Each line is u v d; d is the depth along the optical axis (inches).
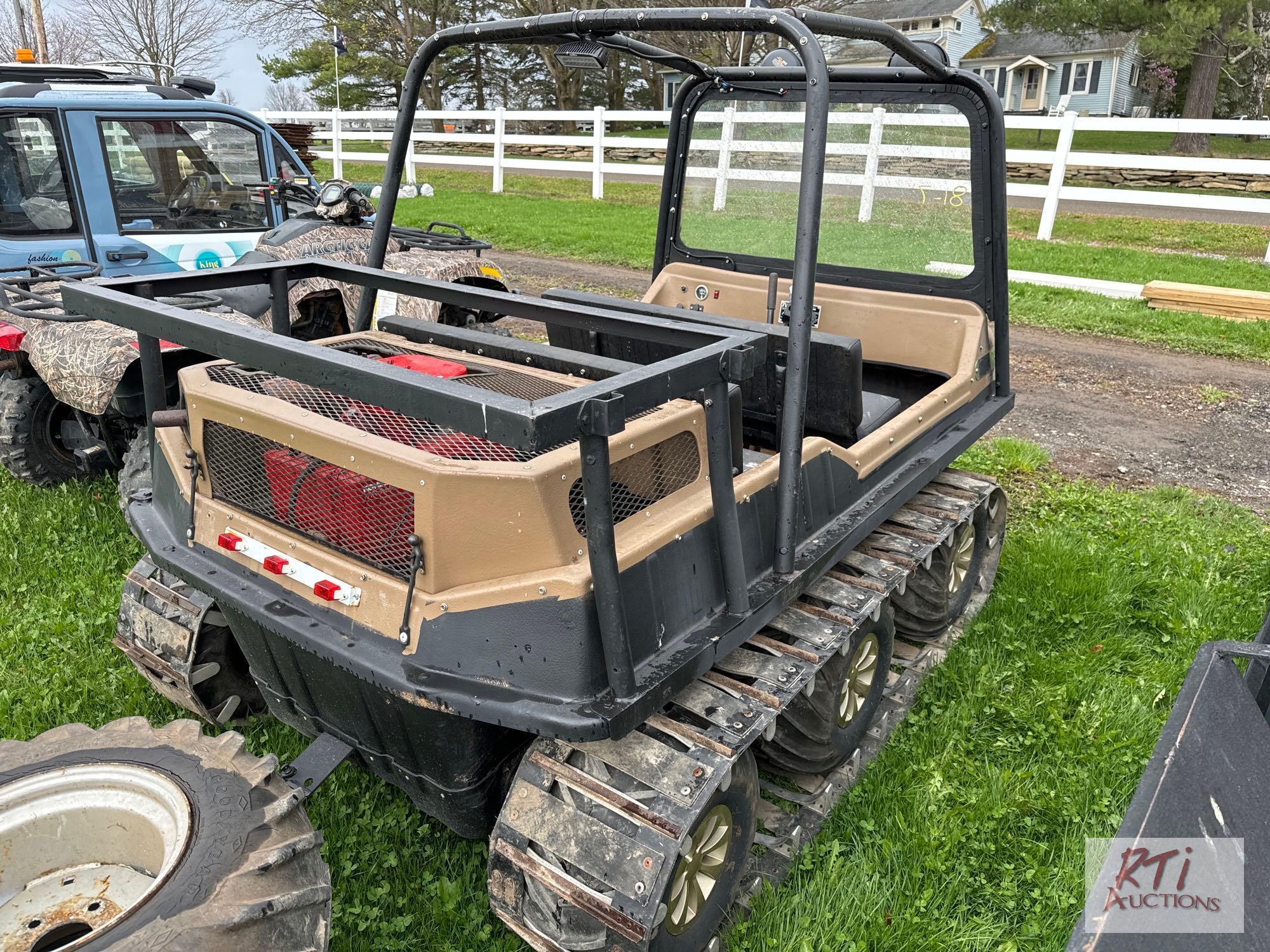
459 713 82.3
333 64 1280.8
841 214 157.9
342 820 117.0
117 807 91.9
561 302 126.9
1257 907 73.8
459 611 83.6
